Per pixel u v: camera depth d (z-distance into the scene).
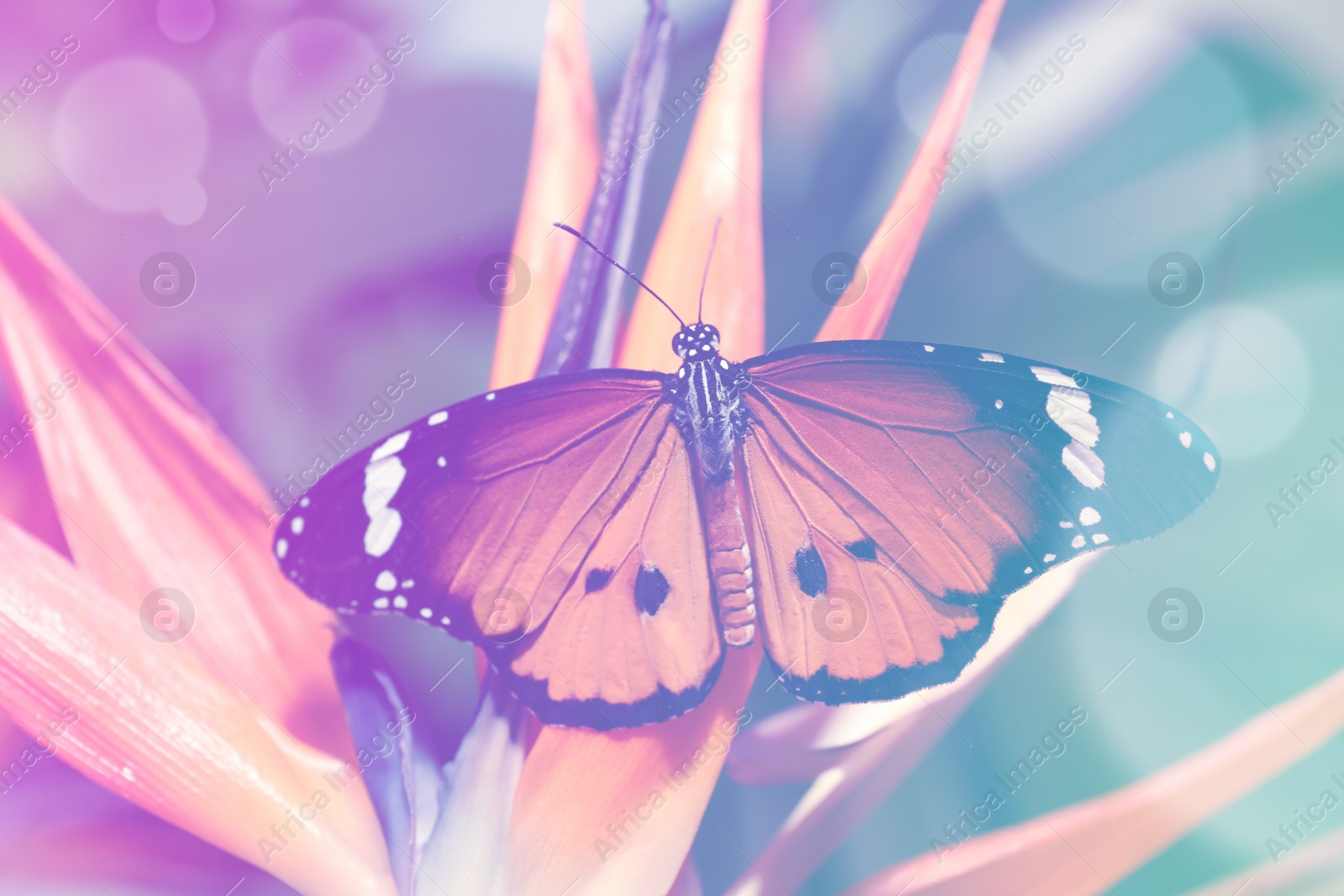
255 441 0.41
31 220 0.41
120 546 0.39
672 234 0.39
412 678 0.40
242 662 0.39
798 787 0.40
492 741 0.38
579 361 0.39
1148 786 0.39
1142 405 0.37
